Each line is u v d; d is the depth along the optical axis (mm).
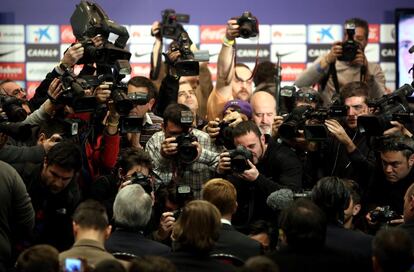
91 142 10477
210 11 15562
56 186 9359
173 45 11719
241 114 11602
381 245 7445
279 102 12914
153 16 15547
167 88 11820
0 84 12414
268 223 9680
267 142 10812
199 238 7820
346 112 10539
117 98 9938
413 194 8930
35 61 15633
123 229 8617
